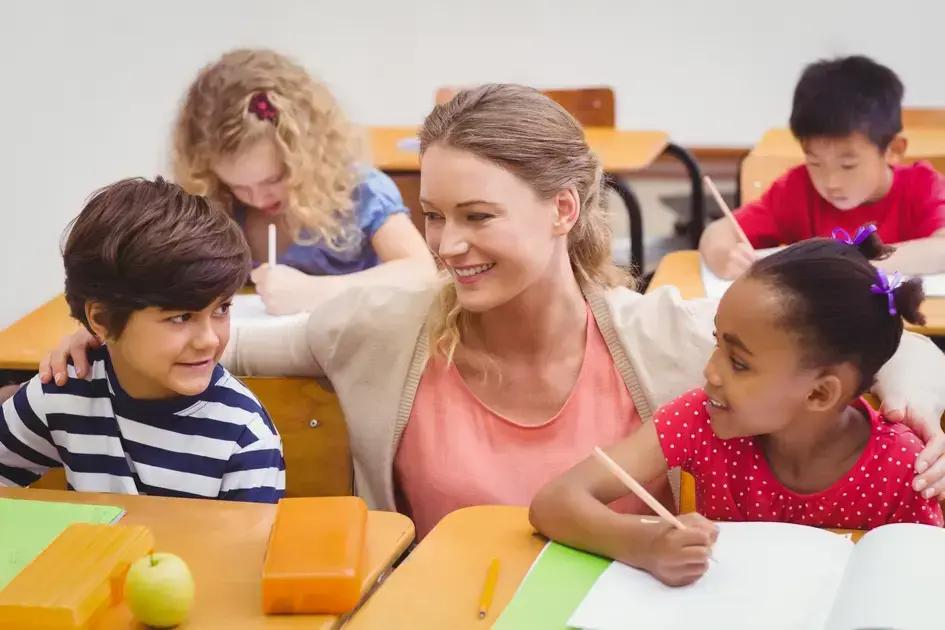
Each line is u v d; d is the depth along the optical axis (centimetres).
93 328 133
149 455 139
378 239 230
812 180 241
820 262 115
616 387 148
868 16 432
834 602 102
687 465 130
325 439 159
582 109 343
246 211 227
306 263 227
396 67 443
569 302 146
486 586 109
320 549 107
